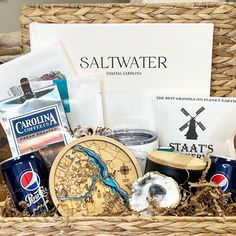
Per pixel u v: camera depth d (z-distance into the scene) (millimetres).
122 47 443
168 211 357
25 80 435
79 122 448
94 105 448
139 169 400
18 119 422
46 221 349
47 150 421
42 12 448
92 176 392
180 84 449
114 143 405
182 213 361
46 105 429
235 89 453
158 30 437
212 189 366
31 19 450
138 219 344
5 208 382
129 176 397
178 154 392
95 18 444
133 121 457
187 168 370
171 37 438
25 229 351
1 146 483
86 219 346
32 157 390
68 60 445
